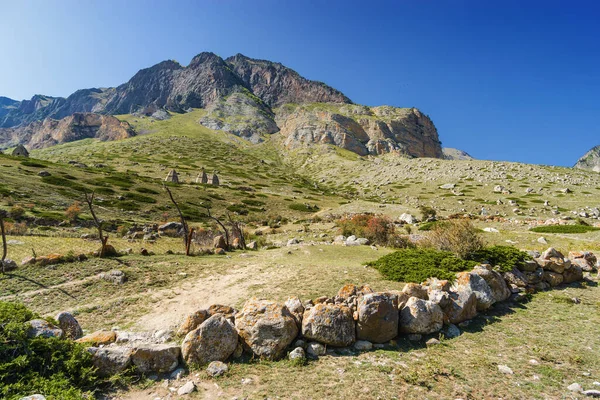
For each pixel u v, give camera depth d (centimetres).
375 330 863
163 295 1290
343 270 1420
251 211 6388
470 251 1448
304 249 2020
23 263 1555
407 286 1032
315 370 746
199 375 729
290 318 848
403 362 780
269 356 792
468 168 9838
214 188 8425
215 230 3962
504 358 798
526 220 3803
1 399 562
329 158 16138
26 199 4253
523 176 8356
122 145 16350
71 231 3050
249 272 1520
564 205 5709
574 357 793
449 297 1018
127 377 702
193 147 17188
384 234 2622
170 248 2441
